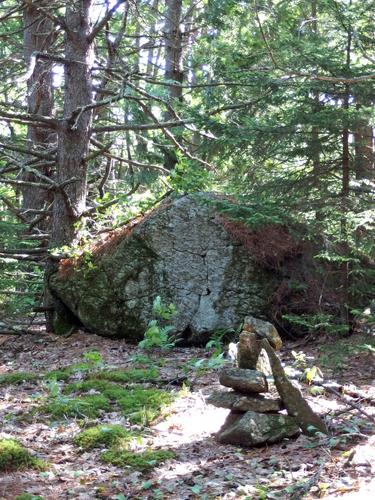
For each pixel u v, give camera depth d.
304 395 4.19
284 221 5.53
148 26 9.50
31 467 3.39
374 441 3.38
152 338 5.75
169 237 6.21
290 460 3.28
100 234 6.95
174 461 3.42
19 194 11.62
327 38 5.43
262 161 5.66
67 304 6.75
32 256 7.66
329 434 3.54
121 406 4.27
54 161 7.74
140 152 9.34
